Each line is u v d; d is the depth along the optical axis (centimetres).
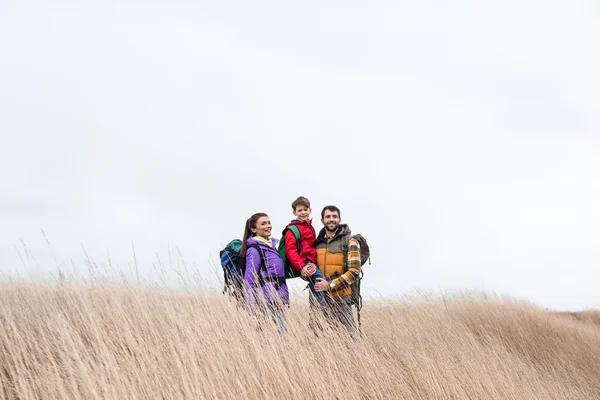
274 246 452
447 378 488
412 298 838
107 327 465
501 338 792
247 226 444
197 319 438
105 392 334
